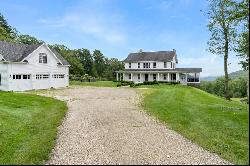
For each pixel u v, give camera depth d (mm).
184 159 10203
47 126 15711
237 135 13695
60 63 46750
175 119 17359
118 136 13375
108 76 96500
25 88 41594
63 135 13695
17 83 40531
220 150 11156
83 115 19125
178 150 11203
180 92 36625
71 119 17734
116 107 22953
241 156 10719
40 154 10727
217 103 26219
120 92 37312
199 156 10531
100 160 10156
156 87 49656
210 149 11289
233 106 24250
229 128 15141
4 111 21047
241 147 11727
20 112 20969
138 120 17250
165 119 17344
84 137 13266
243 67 22453
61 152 11086
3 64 39938
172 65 66250
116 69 98125
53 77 45906
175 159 10211
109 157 10453
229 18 24984
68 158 10398
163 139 12805
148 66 67125
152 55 68000
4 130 15633
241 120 17266
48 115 19297
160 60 65562
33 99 28281
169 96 31359
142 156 10523
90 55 101250
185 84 60250
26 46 44656
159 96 31484
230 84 91375
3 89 40031
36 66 42969
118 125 15828
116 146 11781
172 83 57469
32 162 9984
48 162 10016
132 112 20281
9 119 18312
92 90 40906
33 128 15742
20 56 41688
